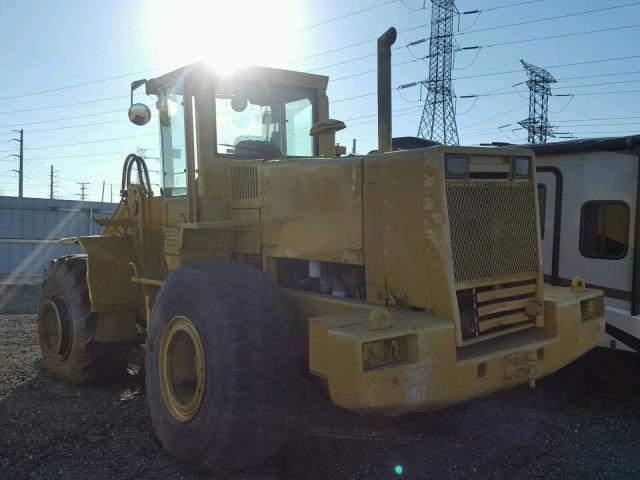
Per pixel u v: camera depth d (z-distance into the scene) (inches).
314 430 158.9
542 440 159.9
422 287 123.6
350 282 140.6
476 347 129.6
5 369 235.8
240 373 124.3
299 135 189.8
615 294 219.8
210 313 132.1
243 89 173.3
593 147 221.9
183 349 145.2
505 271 134.0
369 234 132.6
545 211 241.0
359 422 164.7
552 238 238.4
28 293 522.0
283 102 185.2
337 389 111.4
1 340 293.3
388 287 129.9
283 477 132.9
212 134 164.7
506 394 200.2
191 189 165.9
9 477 134.3
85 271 216.2
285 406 127.3
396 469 137.5
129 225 215.2
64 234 750.5
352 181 135.6
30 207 732.0
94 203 768.9
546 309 143.1
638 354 209.8
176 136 181.3
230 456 125.4
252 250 162.6
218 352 128.0
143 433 163.0
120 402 192.5
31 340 293.7
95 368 208.8
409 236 125.3
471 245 125.7
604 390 208.7
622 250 218.2
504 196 134.1
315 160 145.7
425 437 157.6
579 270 230.4
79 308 209.2
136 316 213.9
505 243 134.2
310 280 151.4
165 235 189.8
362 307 128.8
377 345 110.8
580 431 167.8
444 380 117.0
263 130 179.3
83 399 196.4
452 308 119.4
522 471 139.1
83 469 139.1
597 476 137.2
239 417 123.3
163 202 191.2
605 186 222.8
